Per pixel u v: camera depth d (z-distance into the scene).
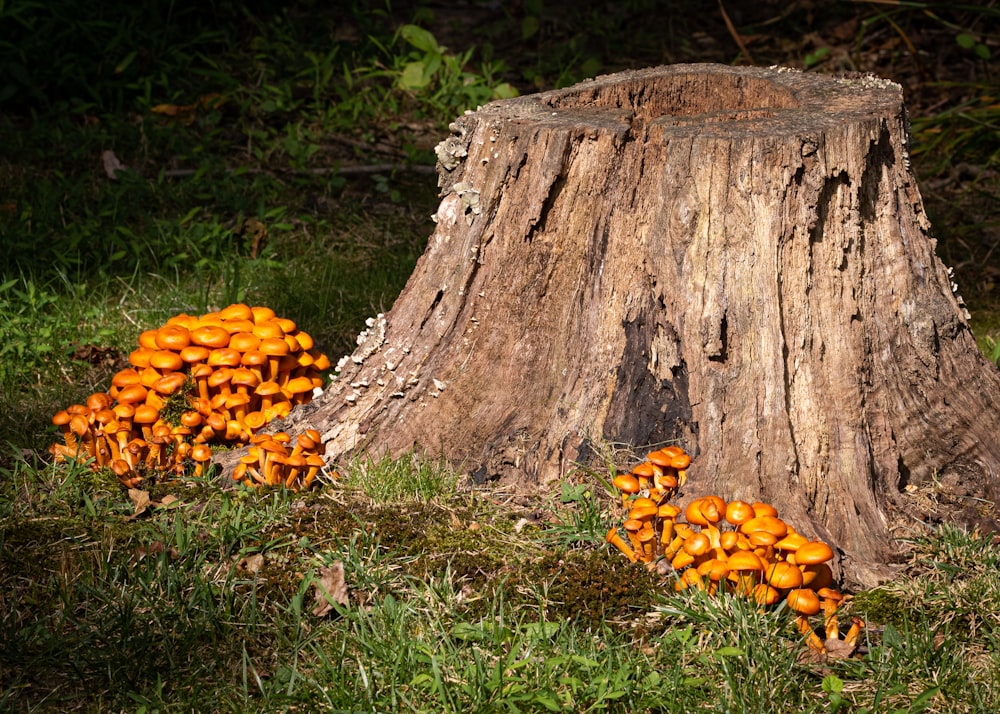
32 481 3.61
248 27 5.59
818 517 3.51
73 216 4.38
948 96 5.30
